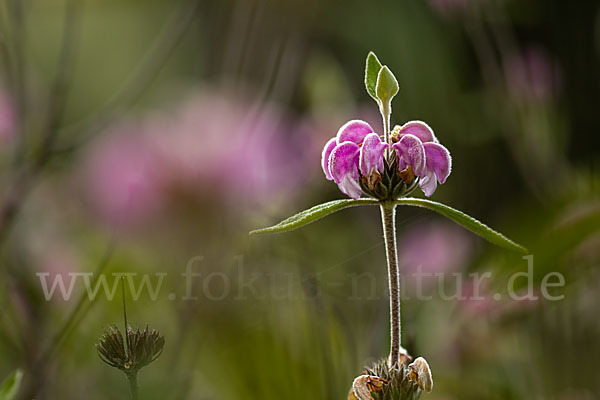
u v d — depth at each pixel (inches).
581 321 53.4
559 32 75.8
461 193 78.9
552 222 53.1
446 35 90.4
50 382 44.9
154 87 101.9
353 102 78.7
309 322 47.3
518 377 52.7
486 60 77.0
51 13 109.4
